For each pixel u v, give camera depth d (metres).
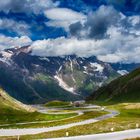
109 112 193.88
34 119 175.75
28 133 111.69
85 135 92.94
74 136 91.25
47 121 162.00
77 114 193.25
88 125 116.12
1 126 149.38
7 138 91.06
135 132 99.19
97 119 149.25
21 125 149.38
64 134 94.00
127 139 81.94
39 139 87.00
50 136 91.50
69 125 130.75
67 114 194.62
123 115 172.12
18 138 88.12
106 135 92.75
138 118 147.88
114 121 129.12
